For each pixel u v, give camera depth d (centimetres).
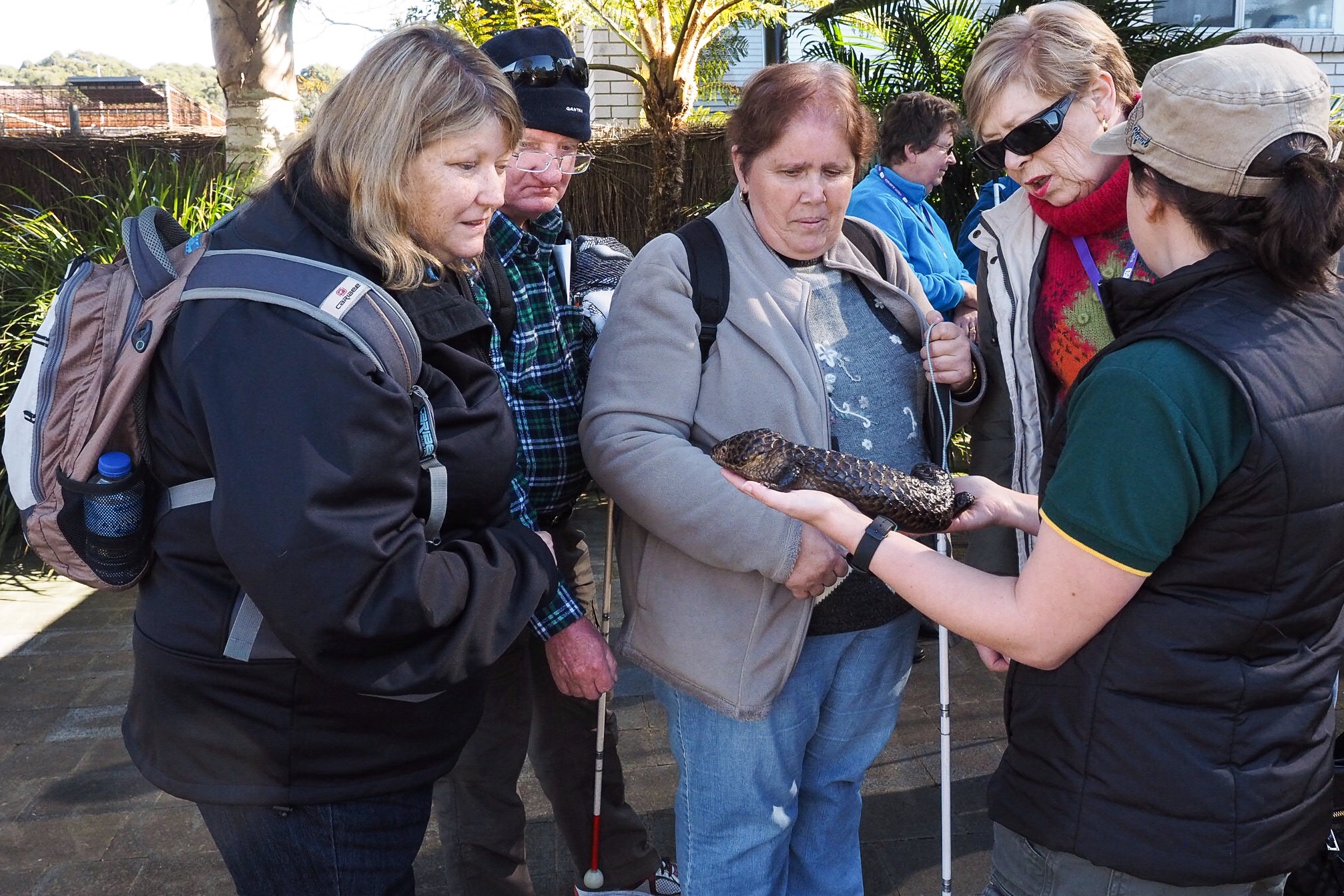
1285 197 121
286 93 644
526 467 202
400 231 143
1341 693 318
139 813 288
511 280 197
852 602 193
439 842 272
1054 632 132
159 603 145
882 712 208
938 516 165
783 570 170
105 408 139
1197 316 125
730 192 693
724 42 905
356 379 130
